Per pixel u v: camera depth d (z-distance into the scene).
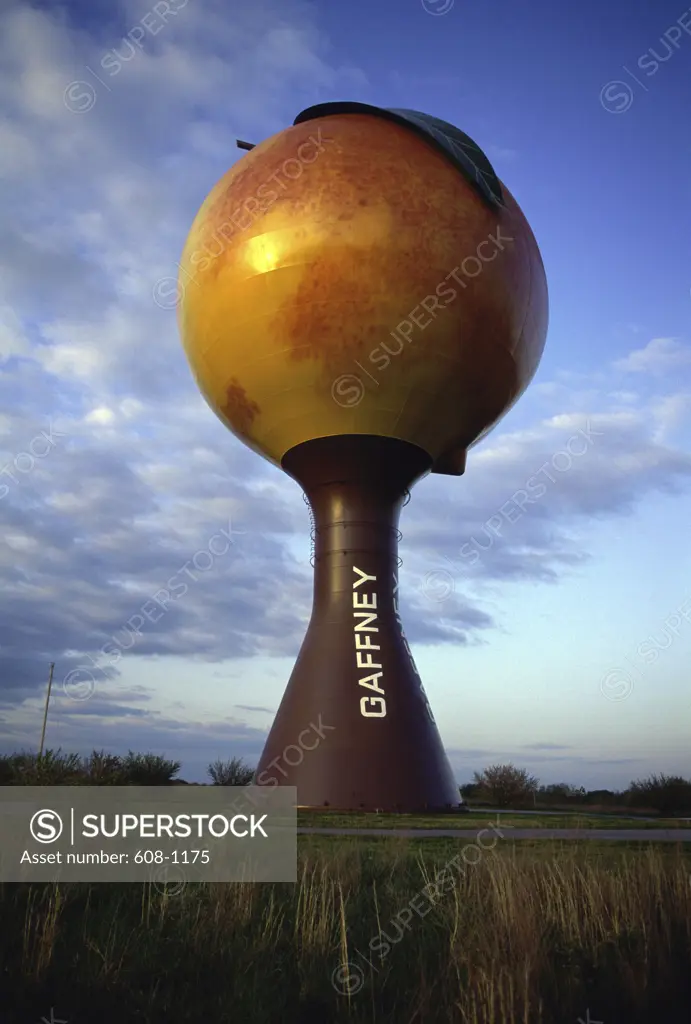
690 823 22.61
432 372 28.80
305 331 28.12
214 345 30.11
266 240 28.30
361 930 10.24
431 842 17.27
